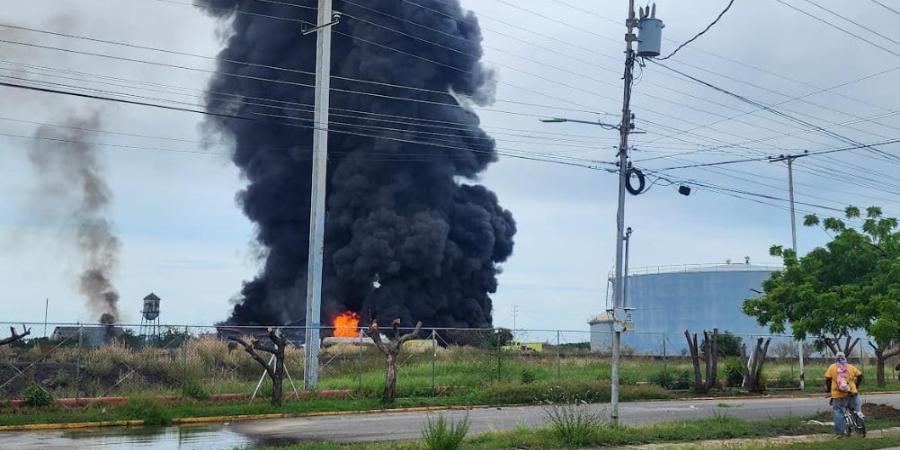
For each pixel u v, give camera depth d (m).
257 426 21.78
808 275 27.39
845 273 26.91
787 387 40.09
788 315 28.08
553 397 28.08
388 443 16.62
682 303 78.00
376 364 38.81
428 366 37.38
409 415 25.22
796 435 19.83
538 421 23.03
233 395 26.44
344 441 18.27
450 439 15.48
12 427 20.69
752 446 16.67
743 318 75.12
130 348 31.45
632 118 21.06
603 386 32.84
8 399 23.61
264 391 27.50
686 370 39.41
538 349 48.41
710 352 37.25
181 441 18.36
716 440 18.48
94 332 33.09
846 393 19.42
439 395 30.69
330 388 29.55
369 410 26.36
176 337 33.50
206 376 29.92
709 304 76.75
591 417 18.58
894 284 24.97
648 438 18.00
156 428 21.38
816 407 29.75
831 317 26.23
